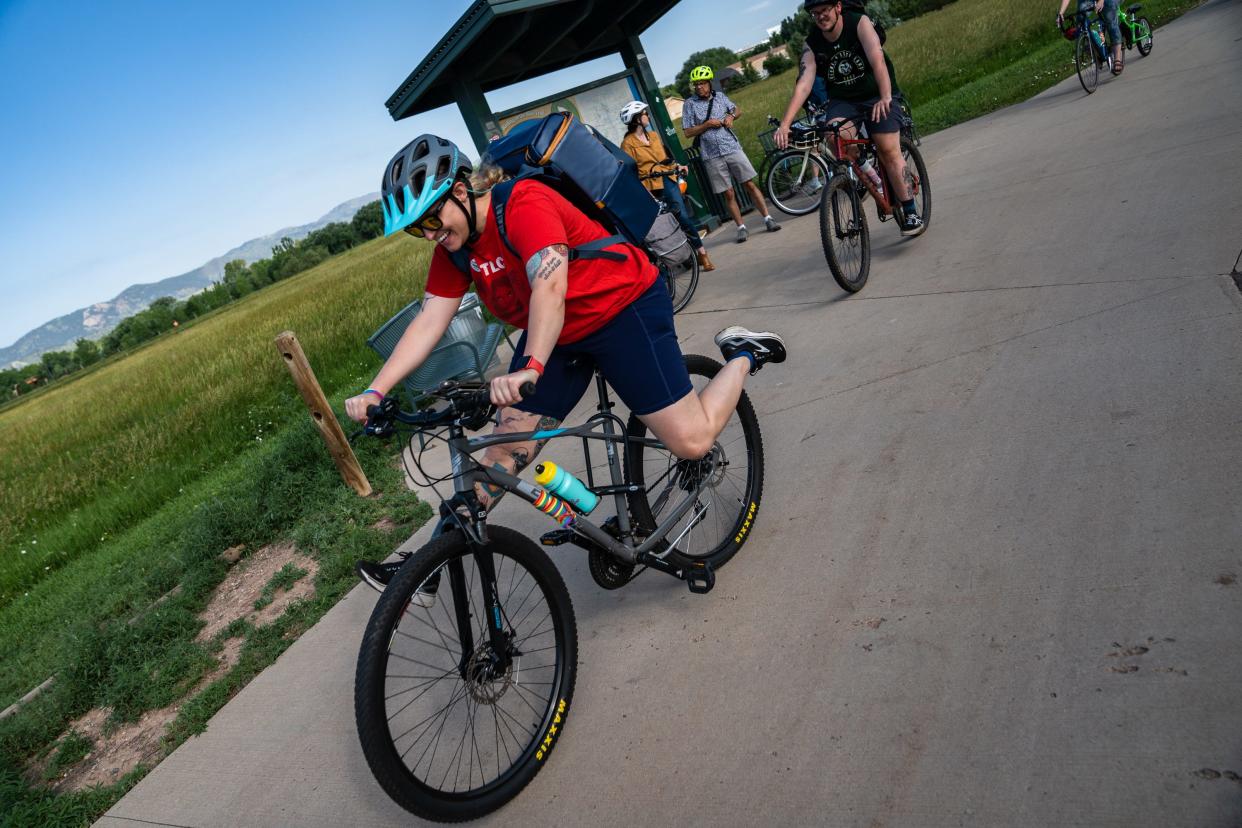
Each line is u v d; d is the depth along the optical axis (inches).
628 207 99.8
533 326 86.8
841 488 125.4
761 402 164.7
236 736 125.2
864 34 205.2
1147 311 139.8
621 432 112.3
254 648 148.2
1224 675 73.1
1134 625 81.7
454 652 96.2
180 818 111.4
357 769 108.8
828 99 221.3
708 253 323.9
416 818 97.1
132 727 142.5
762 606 107.6
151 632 165.0
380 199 94.0
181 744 129.3
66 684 155.1
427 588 88.6
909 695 84.7
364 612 148.2
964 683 83.3
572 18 291.4
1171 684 74.2
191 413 426.6
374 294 611.2
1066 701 76.9
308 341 474.0
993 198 242.7
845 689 88.7
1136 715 72.8
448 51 271.7
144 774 125.4
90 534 316.2
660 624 112.7
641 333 99.7
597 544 108.1
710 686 97.6
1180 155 215.5
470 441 94.1
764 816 78.4
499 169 95.0
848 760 80.4
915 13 2201.0
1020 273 177.6
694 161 368.5
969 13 1344.7
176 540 229.6
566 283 89.7
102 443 489.7
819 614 101.5
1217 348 121.0
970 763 74.9
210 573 187.0
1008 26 859.4
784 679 93.9
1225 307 131.1
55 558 311.0
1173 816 63.7
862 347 172.2
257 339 620.7
